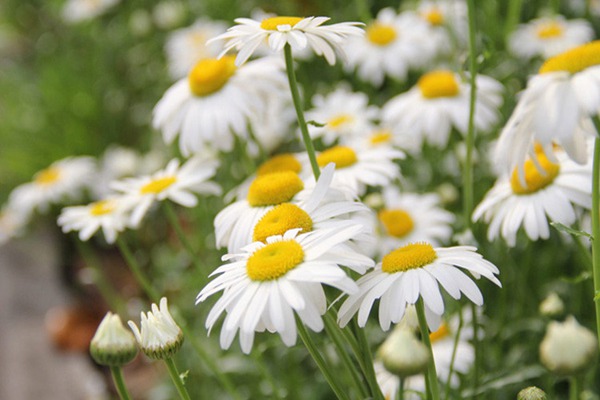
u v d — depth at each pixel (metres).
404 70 1.38
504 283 1.11
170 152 1.81
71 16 2.34
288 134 1.45
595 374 1.12
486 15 1.42
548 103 0.89
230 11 1.80
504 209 1.03
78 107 2.36
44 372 1.81
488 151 1.25
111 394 1.68
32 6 2.96
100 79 2.40
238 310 0.89
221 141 1.15
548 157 0.92
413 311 0.95
